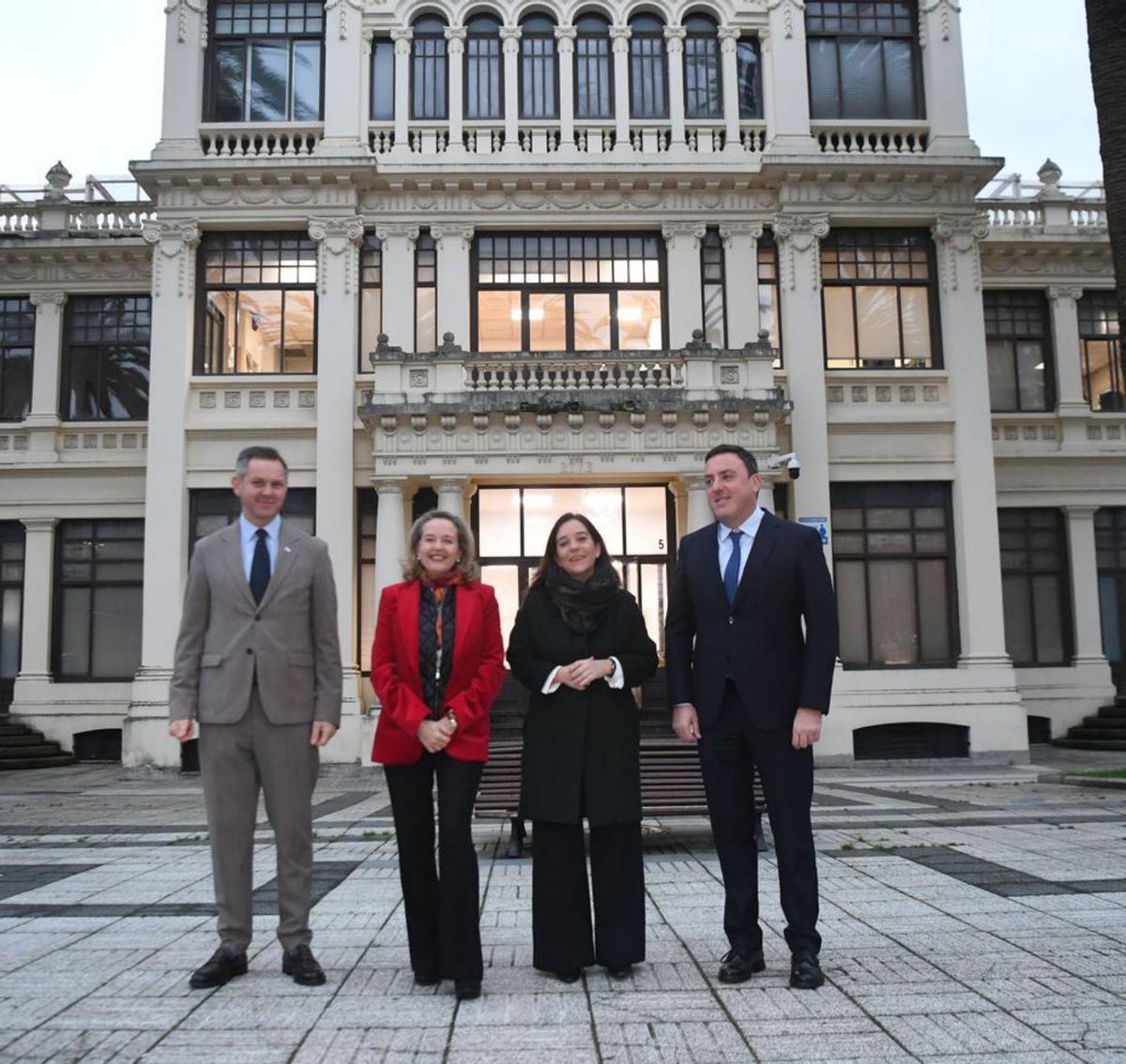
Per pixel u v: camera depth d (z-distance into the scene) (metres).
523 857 8.67
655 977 4.71
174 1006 4.32
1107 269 23.16
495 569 19.55
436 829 5.22
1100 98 13.91
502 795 8.73
